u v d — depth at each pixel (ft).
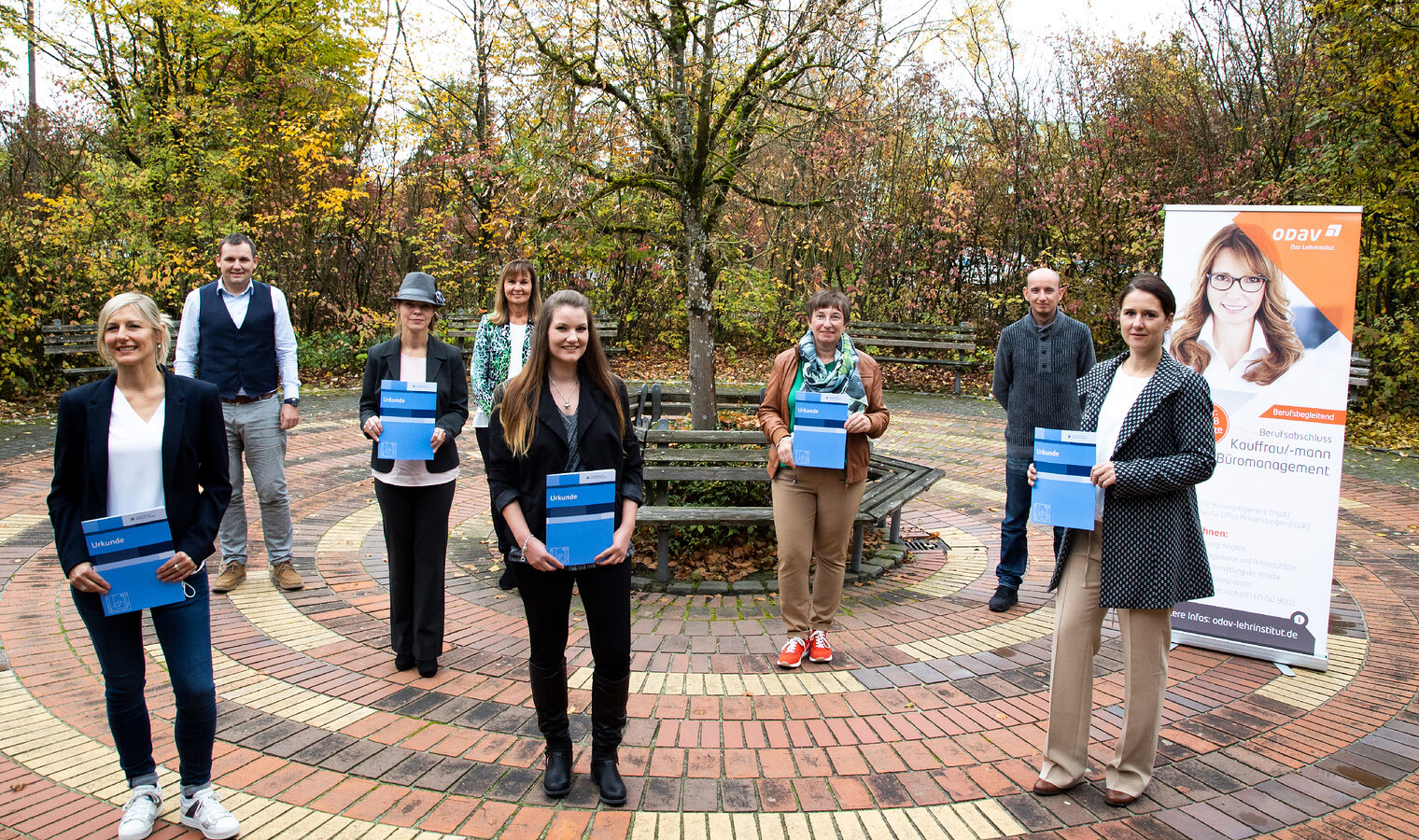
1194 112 45.62
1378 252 38.04
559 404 9.40
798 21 18.40
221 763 10.27
